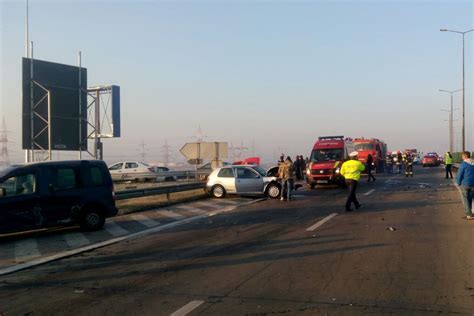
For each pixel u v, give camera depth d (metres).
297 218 14.48
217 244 10.66
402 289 6.77
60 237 12.57
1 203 11.88
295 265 8.35
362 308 5.98
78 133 34.12
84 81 34.69
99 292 7.07
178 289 7.08
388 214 14.80
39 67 32.03
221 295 6.70
